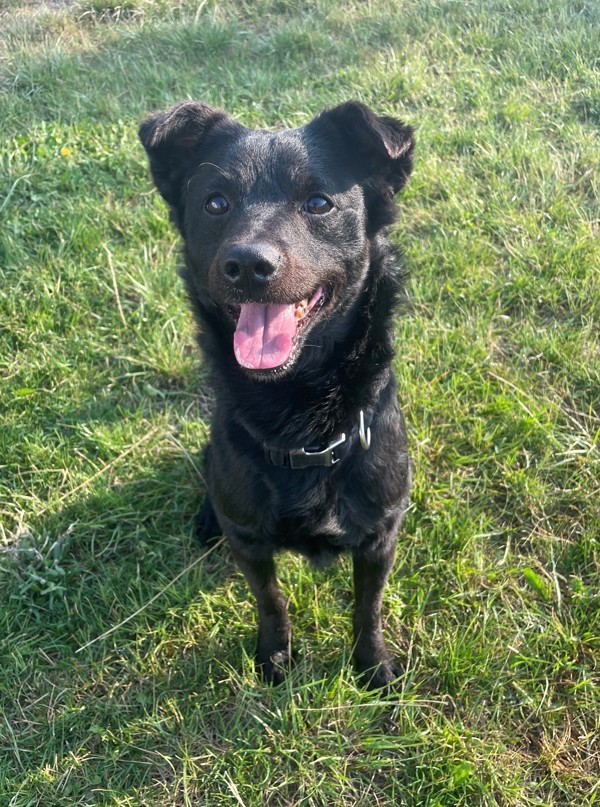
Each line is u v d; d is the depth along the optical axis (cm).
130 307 80
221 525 52
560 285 78
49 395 71
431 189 91
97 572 61
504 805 47
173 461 67
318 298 46
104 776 50
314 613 57
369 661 54
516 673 53
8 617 56
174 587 59
